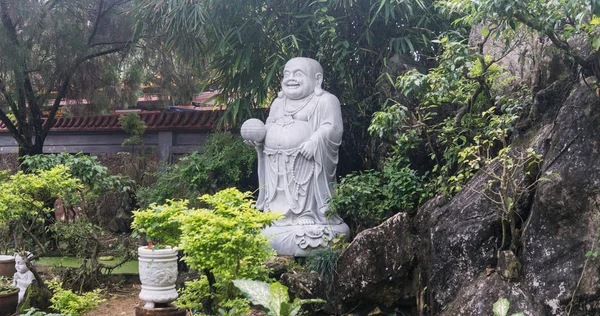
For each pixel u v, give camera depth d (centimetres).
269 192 801
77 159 812
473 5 538
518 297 498
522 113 643
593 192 490
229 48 946
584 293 479
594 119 506
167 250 595
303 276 659
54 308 623
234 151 955
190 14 882
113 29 1105
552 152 523
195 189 954
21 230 768
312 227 750
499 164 578
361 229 759
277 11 937
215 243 464
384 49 929
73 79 1145
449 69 656
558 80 607
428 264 599
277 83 985
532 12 514
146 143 1262
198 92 1224
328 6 896
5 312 695
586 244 488
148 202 960
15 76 991
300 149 782
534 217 517
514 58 716
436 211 596
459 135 693
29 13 962
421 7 845
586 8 467
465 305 520
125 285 847
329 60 934
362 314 651
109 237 1114
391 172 757
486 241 552
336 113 803
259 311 656
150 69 1186
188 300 554
